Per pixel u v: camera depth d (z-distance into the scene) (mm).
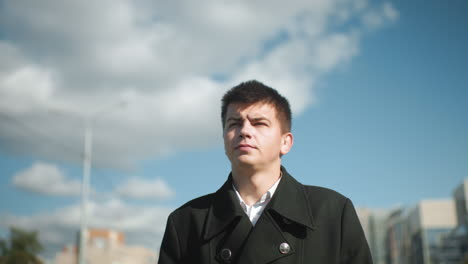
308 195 2311
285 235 2131
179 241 2336
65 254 90000
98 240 97188
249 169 2260
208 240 2221
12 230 27641
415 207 81062
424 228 77438
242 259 2092
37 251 27906
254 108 2295
